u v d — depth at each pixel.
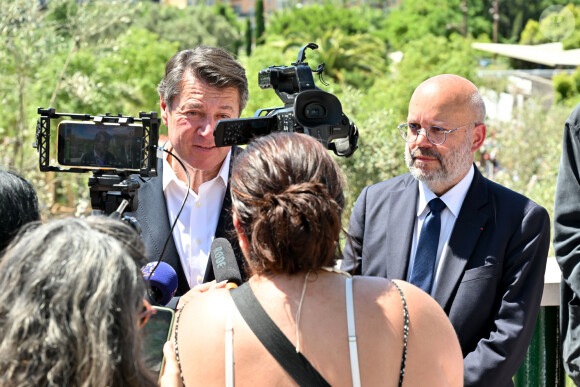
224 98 2.31
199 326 1.46
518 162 10.59
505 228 2.26
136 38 15.47
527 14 55.31
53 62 10.18
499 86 23.53
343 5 74.50
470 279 2.22
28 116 9.95
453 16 54.72
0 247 1.46
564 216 2.54
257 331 1.41
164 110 2.47
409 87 18.70
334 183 1.48
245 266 1.63
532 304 2.23
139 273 1.25
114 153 1.91
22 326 1.11
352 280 1.49
